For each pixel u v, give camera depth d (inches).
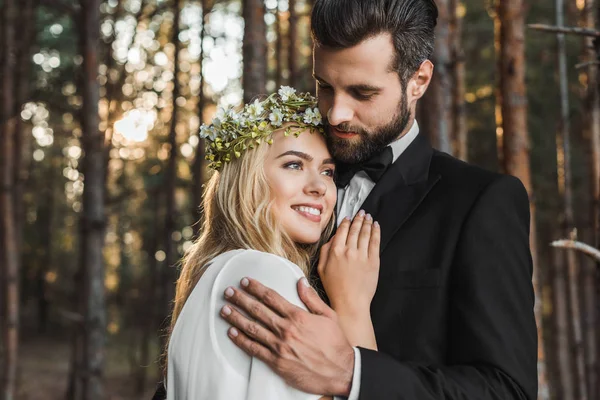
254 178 78.7
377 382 63.6
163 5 318.7
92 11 229.5
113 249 697.6
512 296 69.7
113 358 583.8
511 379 66.1
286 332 63.6
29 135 513.7
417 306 71.9
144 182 498.6
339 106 74.5
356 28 71.7
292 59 247.6
